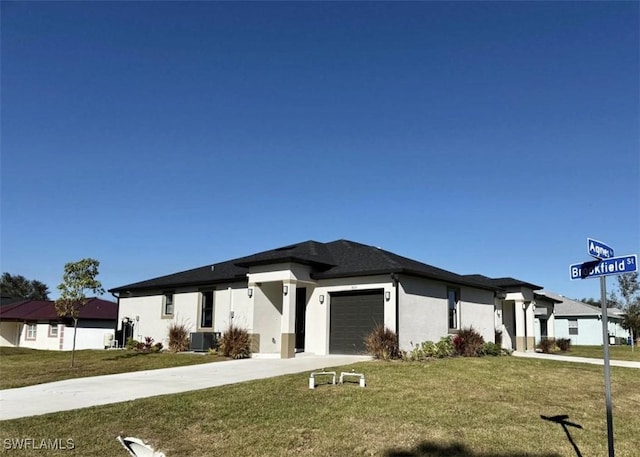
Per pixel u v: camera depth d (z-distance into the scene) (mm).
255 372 14992
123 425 9117
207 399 10891
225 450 8016
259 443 8266
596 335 46781
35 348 37594
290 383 12672
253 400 10812
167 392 11859
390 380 13078
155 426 9078
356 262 20828
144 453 7668
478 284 24453
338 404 10492
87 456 7820
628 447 8547
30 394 12039
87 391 12281
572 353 29125
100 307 39500
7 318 38812
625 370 17250
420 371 14508
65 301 18234
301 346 21766
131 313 28641
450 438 8516
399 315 18719
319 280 20875
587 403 11742
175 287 26047
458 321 22891
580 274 7113
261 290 21078
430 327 20641
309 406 10328
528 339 30641
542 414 10391
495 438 8609
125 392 12031
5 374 16000
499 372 15000
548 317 35438
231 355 19594
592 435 9102
